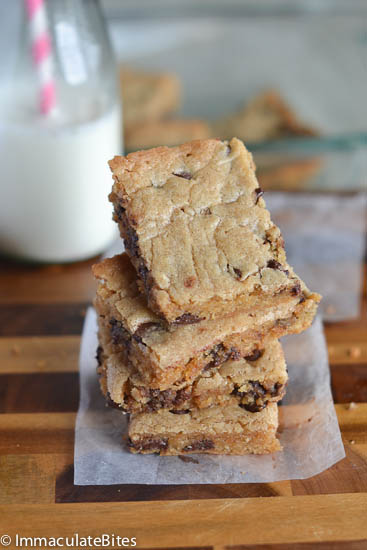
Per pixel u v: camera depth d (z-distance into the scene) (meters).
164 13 0.73
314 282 0.55
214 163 0.47
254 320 0.45
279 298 0.44
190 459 0.46
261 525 0.43
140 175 0.46
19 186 0.54
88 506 0.44
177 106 0.71
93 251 0.57
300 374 0.49
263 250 0.44
